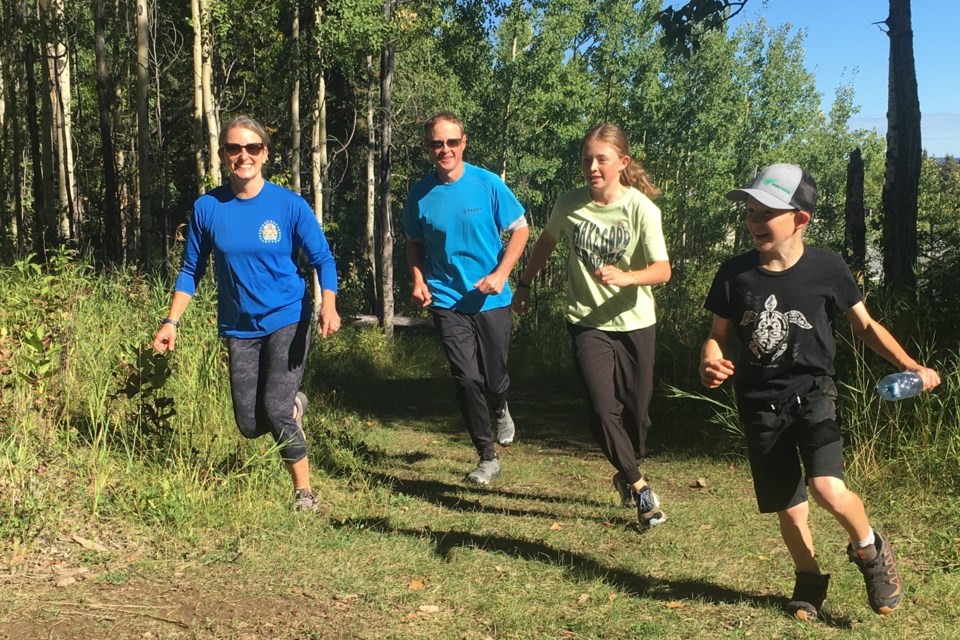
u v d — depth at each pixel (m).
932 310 6.63
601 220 4.78
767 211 3.29
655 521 4.82
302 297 4.81
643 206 4.70
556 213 4.98
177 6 23.75
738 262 3.48
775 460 3.46
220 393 5.85
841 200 59.22
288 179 22.31
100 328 6.57
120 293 7.29
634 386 4.89
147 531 4.31
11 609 3.39
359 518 4.88
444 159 5.53
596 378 4.77
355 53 20.41
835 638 3.34
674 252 46.88
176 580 3.78
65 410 5.36
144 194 16.95
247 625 3.36
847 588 3.81
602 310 4.81
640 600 3.75
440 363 15.95
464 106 35.78
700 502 5.45
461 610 3.59
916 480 5.18
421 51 32.47
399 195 40.53
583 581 3.96
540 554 4.36
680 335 9.61
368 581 3.87
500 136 37.47
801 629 3.42
